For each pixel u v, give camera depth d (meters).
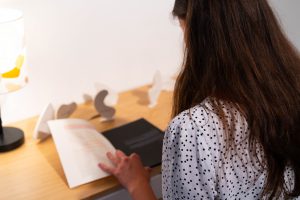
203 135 0.75
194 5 0.78
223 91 0.77
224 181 0.78
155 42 1.67
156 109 1.47
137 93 1.61
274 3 1.56
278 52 0.80
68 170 1.06
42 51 1.40
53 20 1.37
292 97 0.81
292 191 0.91
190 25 0.79
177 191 0.82
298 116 0.82
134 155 1.08
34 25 1.34
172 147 0.80
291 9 1.64
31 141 1.28
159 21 1.64
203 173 0.77
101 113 1.38
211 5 0.76
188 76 0.83
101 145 1.18
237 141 0.77
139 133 1.29
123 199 1.07
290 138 0.81
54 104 1.51
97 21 1.47
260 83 0.77
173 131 0.79
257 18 0.77
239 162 0.78
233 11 0.75
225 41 0.76
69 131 1.24
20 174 1.10
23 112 1.45
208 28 0.77
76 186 1.02
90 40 1.49
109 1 1.47
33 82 1.42
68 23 1.41
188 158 0.77
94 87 1.58
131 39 1.60
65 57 1.46
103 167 1.06
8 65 1.07
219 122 0.76
